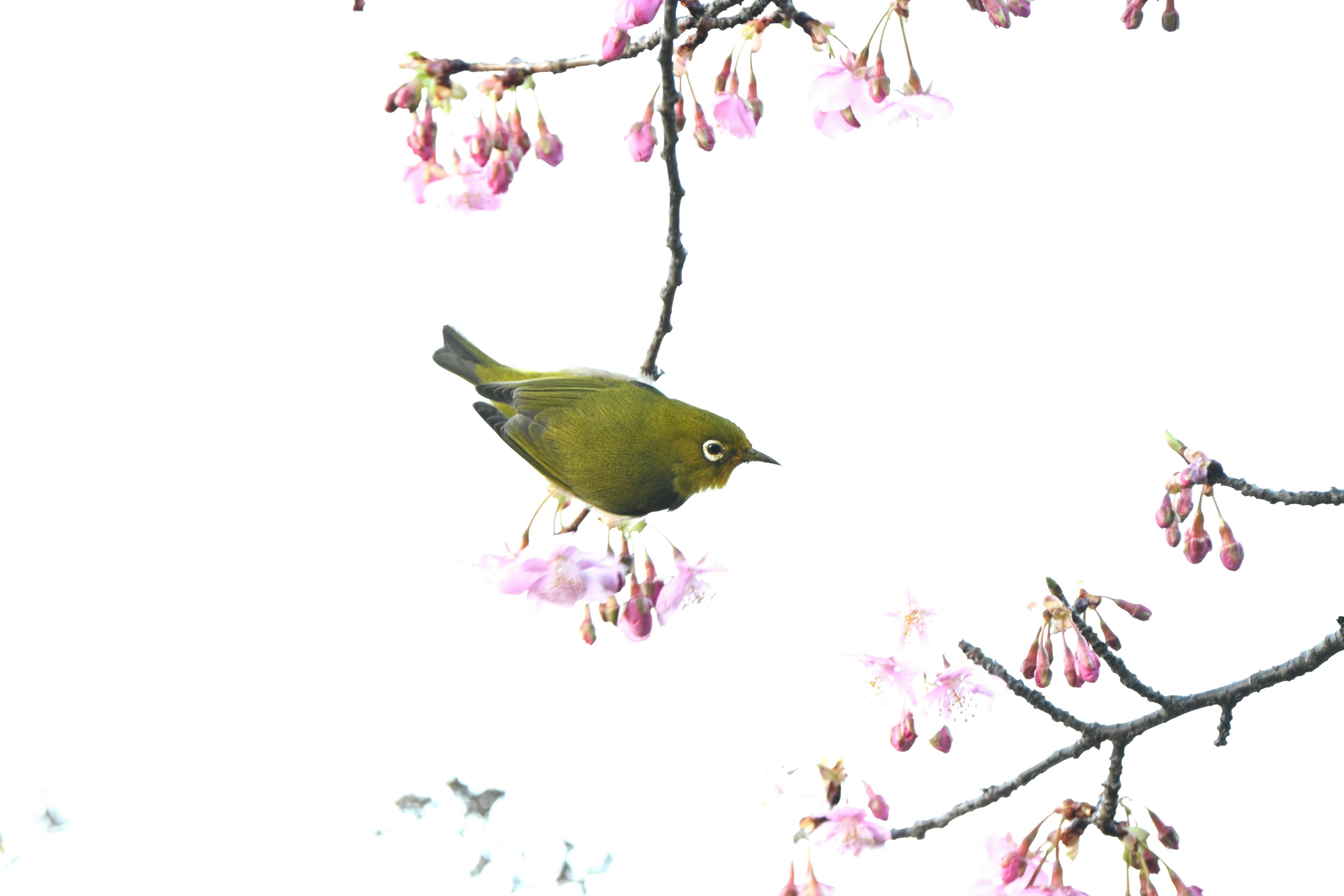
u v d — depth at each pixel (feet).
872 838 22.48
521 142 22.12
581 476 26.11
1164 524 27.14
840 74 24.04
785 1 24.26
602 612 24.23
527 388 27.04
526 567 22.03
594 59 22.56
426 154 21.99
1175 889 23.08
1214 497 26.84
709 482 26.81
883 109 23.75
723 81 24.66
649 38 22.99
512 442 26.71
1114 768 23.79
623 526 25.76
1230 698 25.12
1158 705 24.90
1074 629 25.13
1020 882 23.40
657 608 24.31
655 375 27.12
